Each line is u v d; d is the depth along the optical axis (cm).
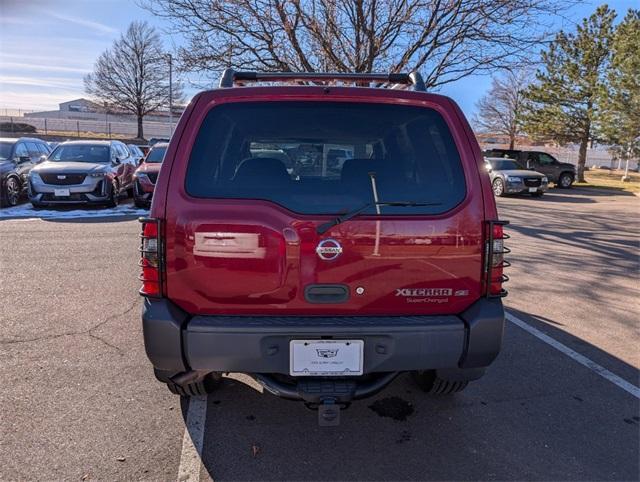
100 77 4328
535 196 2048
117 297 532
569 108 2792
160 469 259
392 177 249
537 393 349
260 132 261
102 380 351
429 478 256
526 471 263
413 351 243
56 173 1161
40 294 539
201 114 248
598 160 5506
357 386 249
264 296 241
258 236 237
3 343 410
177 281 240
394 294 245
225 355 237
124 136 5362
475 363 250
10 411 308
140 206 1257
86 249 766
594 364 398
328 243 238
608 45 2588
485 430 302
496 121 4256
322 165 275
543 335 461
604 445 287
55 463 260
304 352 239
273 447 281
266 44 980
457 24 920
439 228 244
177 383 277
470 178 250
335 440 289
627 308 546
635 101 2203
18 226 971
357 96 255
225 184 243
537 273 704
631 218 1355
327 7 948
